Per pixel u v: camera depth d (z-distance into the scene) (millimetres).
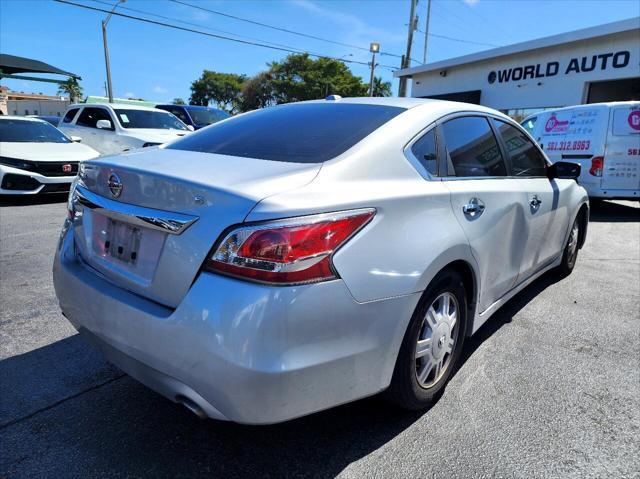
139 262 2049
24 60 21156
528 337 3457
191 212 1871
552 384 2830
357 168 2133
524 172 3559
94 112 11062
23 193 7938
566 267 4738
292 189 1875
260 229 1740
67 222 2607
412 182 2314
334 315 1829
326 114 2732
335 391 1908
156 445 2258
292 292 1729
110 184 2188
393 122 2471
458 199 2523
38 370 2867
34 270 4621
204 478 2064
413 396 2379
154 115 11227
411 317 2168
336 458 2197
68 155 8484
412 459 2193
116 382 2770
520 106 19031
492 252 2863
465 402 2633
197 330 1755
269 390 1711
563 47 17047
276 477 2080
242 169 2080
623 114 8344
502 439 2336
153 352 1889
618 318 3820
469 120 2996
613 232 7309
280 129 2625
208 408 1813
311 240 1777
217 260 1781
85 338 2338
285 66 56344
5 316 3584
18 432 2316
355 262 1894
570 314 3891
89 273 2299
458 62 21031
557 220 4020
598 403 2648
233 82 67000
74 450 2207
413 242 2146
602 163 8477
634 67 15016
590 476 2105
